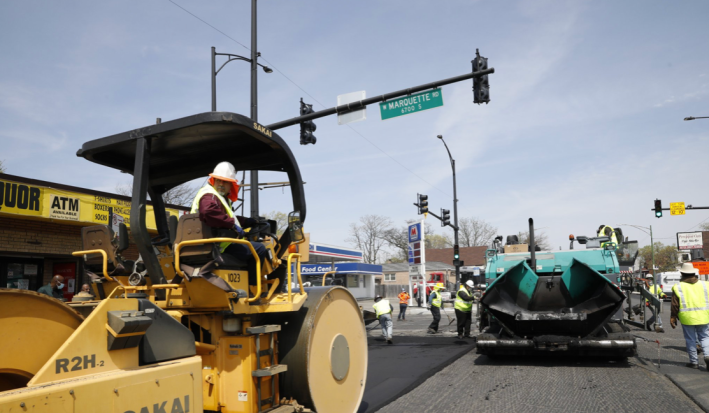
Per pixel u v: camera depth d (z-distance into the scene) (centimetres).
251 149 482
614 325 902
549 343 854
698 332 852
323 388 480
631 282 1216
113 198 1389
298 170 496
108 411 275
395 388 740
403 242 8112
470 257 8194
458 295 1404
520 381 776
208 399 419
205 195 393
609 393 685
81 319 287
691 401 638
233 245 416
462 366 925
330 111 1231
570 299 892
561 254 996
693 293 848
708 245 7062
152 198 543
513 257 1047
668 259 9269
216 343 421
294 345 458
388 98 1196
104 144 433
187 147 464
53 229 1297
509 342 891
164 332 333
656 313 1062
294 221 484
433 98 1176
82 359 275
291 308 448
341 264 4697
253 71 1358
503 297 900
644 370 839
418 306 3609
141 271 429
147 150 418
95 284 442
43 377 255
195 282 394
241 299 401
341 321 526
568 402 643
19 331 255
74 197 1280
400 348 1216
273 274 481
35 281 1309
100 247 434
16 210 1150
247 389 407
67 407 254
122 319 290
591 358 971
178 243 396
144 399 297
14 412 232
